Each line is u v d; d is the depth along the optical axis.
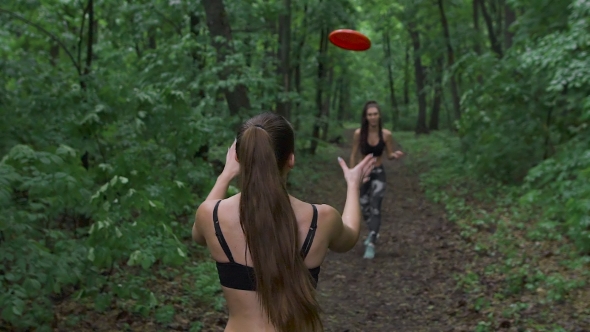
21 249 3.69
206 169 6.79
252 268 2.04
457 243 8.30
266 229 1.99
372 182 8.04
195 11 10.98
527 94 10.82
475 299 5.85
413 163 19.25
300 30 18.75
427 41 21.91
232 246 2.08
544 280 6.07
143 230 4.65
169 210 5.34
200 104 8.88
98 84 6.40
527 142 11.11
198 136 6.25
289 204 2.04
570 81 7.59
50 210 4.33
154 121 5.98
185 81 9.25
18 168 3.98
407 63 39.81
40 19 8.38
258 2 13.12
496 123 11.31
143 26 11.04
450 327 5.23
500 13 21.44
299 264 2.02
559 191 7.80
